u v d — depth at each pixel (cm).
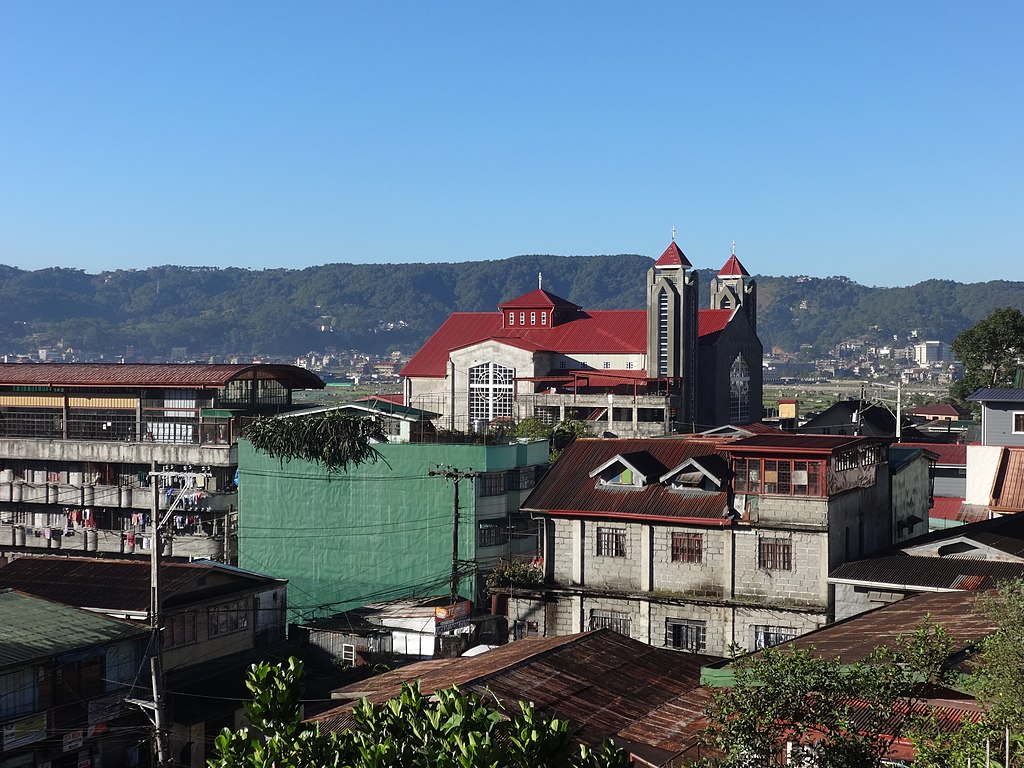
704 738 2264
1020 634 2052
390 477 6412
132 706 4212
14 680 3772
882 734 2073
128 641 4234
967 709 2183
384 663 5425
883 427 10619
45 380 8012
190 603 4941
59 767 3962
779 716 2041
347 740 1512
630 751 2605
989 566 4400
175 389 7806
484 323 12612
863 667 2175
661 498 4925
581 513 4962
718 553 4762
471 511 6228
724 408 12006
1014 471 6041
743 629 4672
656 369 11175
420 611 5791
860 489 4941
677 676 3275
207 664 5044
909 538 5459
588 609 4975
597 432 10475
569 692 2980
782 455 4634
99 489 7731
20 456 7938
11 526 7819
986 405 6825
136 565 5150
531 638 3819
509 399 11225
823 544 4566
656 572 4875
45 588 4925
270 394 8225
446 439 6800
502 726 1531
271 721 1561
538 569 5134
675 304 11156
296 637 5747
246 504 6706
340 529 6494
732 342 12206
